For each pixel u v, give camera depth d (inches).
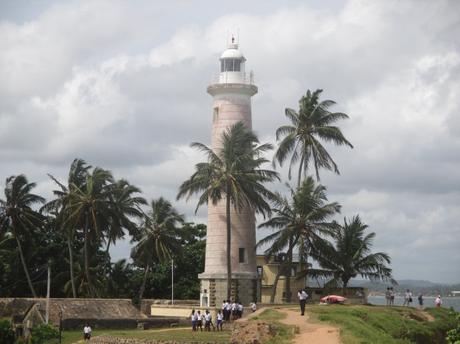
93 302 3004.4
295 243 3014.3
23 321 2805.1
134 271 4377.5
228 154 2891.2
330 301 2792.8
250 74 3161.9
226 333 2251.5
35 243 3983.8
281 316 2139.5
